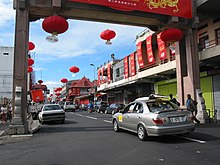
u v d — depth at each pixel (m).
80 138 10.70
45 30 11.77
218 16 17.55
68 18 15.55
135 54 29.23
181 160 6.44
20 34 13.22
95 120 20.36
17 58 13.07
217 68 18.36
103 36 13.96
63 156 7.32
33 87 42.59
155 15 15.67
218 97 18.50
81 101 72.75
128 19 15.96
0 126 18.06
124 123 11.28
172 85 24.14
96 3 14.09
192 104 14.51
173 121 8.93
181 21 16.22
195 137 9.84
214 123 14.89
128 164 6.22
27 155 7.59
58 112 18.48
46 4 13.69
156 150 7.72
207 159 6.47
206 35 19.19
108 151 7.82
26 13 13.44
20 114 12.59
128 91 35.88
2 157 7.39
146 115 9.38
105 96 48.84
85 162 6.54
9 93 41.75
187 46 16.64
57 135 11.86
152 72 24.42
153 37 23.48
